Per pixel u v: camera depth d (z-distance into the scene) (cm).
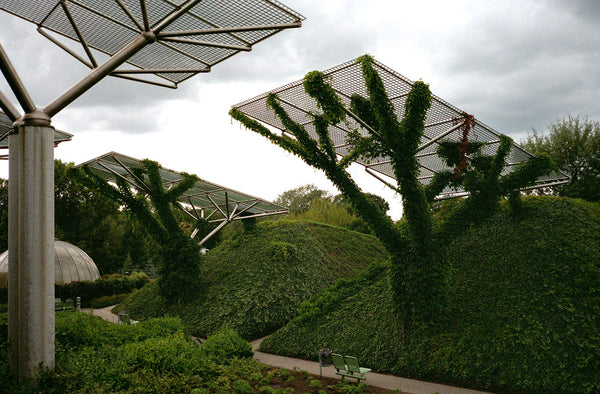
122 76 1015
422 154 2145
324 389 1176
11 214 914
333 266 2730
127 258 5578
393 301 1588
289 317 2136
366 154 1652
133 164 2538
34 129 845
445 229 1623
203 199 3394
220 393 925
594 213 1934
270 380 1198
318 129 1612
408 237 1603
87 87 873
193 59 1072
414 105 1430
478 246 1884
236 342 1485
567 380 1114
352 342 1559
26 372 817
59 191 4919
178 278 2494
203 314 2214
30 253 830
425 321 1470
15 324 885
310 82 1373
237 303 2172
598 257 1535
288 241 2838
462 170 1739
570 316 1309
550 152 3728
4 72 794
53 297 855
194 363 1073
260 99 1642
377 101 1405
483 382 1201
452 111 1575
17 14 984
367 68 1347
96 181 2516
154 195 2536
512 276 1603
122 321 2052
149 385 892
